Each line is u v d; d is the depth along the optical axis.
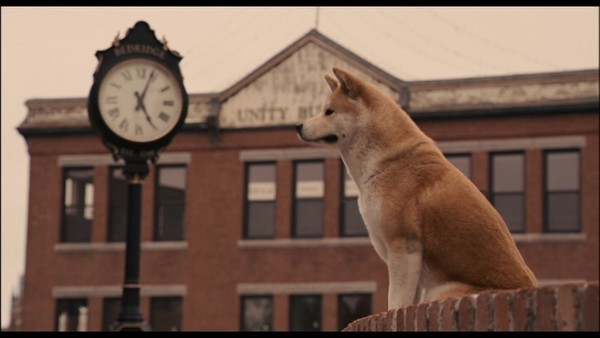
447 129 35.19
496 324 4.84
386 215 7.29
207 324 36.62
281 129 36.78
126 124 19.55
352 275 35.72
